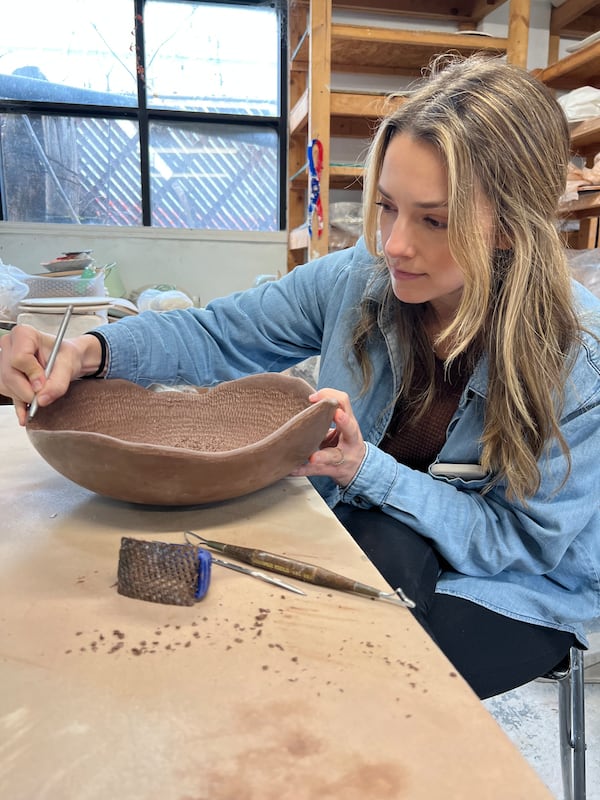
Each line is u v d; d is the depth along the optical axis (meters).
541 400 0.75
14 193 3.67
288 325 1.06
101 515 0.67
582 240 2.68
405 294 0.79
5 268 2.86
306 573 0.54
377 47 2.64
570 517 0.77
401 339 0.92
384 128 0.76
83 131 3.66
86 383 0.81
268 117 3.81
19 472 0.80
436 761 0.34
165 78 3.68
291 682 0.40
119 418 0.83
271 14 3.68
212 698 0.38
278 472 0.66
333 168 2.52
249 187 3.95
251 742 0.35
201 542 0.60
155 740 0.35
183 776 0.32
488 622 0.77
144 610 0.49
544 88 0.74
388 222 0.77
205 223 3.95
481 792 0.32
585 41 2.27
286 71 3.72
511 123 0.69
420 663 0.43
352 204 2.73
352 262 1.04
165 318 0.97
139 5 3.52
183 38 3.64
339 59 2.84
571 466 0.77
